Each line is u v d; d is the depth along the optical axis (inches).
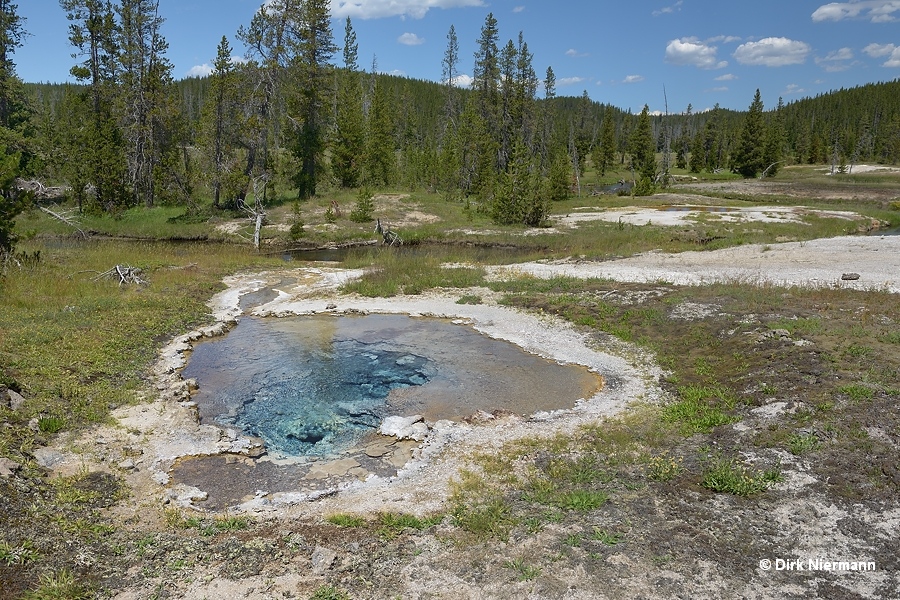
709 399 407.8
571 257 990.4
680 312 595.5
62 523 254.7
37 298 623.2
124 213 1450.5
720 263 882.1
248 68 1448.1
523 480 309.1
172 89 1643.7
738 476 292.2
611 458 328.5
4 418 336.8
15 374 405.4
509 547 245.0
